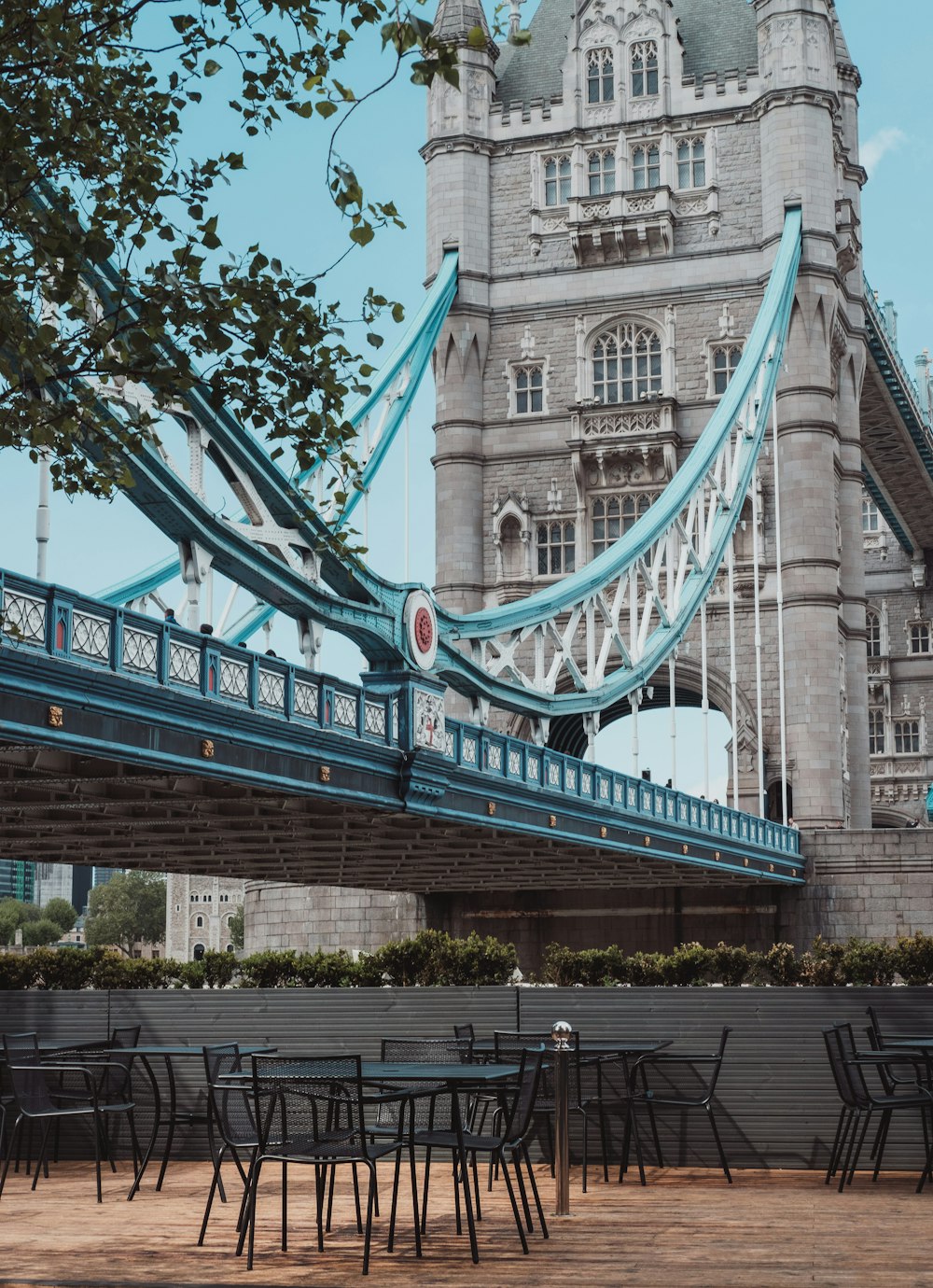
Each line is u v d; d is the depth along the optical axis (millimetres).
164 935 156375
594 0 66188
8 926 170250
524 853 36625
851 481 64938
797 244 61156
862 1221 12977
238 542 21391
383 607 25578
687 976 22984
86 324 13109
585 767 35375
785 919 55656
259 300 12117
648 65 65438
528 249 65188
